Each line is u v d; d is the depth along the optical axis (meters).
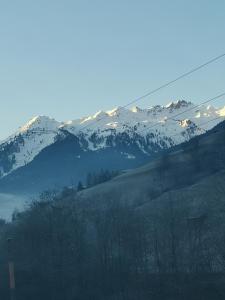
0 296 94.31
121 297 83.75
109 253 95.69
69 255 99.06
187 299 73.88
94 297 87.50
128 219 102.00
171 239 88.62
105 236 99.06
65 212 105.62
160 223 93.94
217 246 78.56
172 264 82.00
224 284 71.00
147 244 93.81
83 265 93.06
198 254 80.06
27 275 94.50
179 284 76.56
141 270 87.31
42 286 93.19
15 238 102.06
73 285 90.88
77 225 103.19
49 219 103.44
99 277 89.88
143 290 81.62
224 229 80.88
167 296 76.94
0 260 98.38
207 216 86.88
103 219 103.81
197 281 74.56
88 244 99.31
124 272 88.81
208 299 71.69
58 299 91.19
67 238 101.25
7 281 94.38
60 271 93.31
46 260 98.44
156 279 80.38
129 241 96.38
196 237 84.19
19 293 92.88
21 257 99.00
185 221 91.75
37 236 102.25
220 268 77.06
